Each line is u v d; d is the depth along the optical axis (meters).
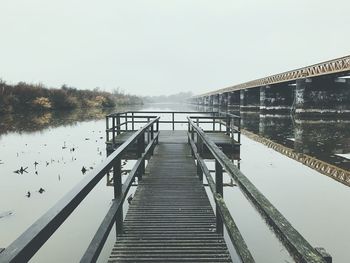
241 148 13.12
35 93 36.94
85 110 46.00
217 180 3.57
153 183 6.27
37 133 17.88
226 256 3.32
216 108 63.59
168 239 3.73
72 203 1.68
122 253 3.39
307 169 9.06
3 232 4.56
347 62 18.00
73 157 10.60
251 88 41.06
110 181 7.64
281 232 1.33
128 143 3.89
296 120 24.97
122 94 85.19
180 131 16.41
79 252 3.99
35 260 3.80
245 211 5.54
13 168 8.88
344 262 3.70
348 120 24.69
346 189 6.96
